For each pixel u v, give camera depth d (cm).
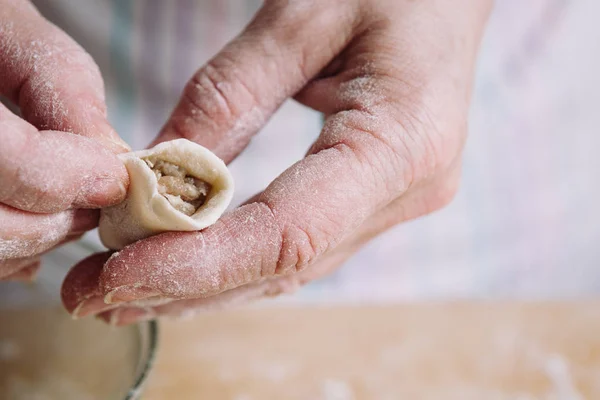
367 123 27
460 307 45
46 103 27
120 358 34
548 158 52
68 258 36
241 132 30
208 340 42
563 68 48
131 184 25
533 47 47
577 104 50
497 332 43
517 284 56
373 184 27
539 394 40
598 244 56
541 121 50
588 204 54
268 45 30
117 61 43
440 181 31
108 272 25
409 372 41
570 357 42
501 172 52
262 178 47
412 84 28
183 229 25
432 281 54
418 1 30
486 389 40
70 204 25
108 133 27
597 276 57
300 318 43
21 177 24
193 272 25
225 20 42
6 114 23
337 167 26
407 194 30
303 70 30
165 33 42
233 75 29
